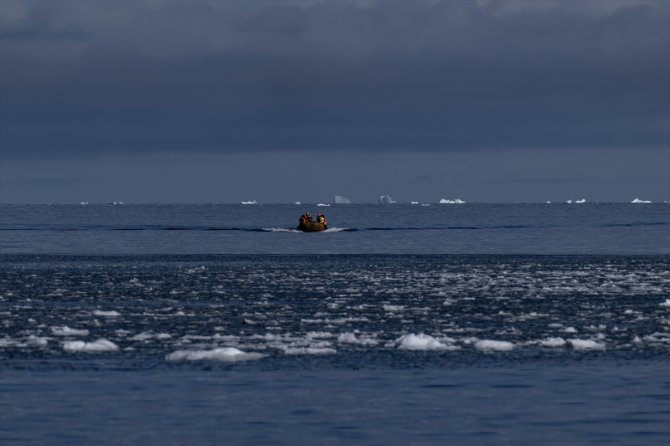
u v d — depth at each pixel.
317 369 73.81
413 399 63.91
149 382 68.75
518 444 53.59
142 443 53.59
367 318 107.38
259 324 101.75
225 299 129.12
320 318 107.38
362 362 76.75
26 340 86.62
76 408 61.19
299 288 145.88
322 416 59.34
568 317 108.44
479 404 62.50
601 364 76.25
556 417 59.19
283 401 63.22
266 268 192.88
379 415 59.69
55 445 53.22
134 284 152.62
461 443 53.78
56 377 70.44
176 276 170.12
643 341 88.12
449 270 187.88
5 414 59.62
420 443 53.78
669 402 62.84
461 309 116.62
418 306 120.06
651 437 54.81
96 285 150.38
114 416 59.28
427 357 79.19
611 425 57.38
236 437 54.81
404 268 193.62
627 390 66.50
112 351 81.69
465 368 74.38
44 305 120.81
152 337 90.12
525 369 74.06
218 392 65.75
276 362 76.56
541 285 150.75
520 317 108.38
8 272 178.88
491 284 153.00
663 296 132.38
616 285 150.75
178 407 61.50
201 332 95.38
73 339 88.94
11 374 71.50
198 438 54.59
